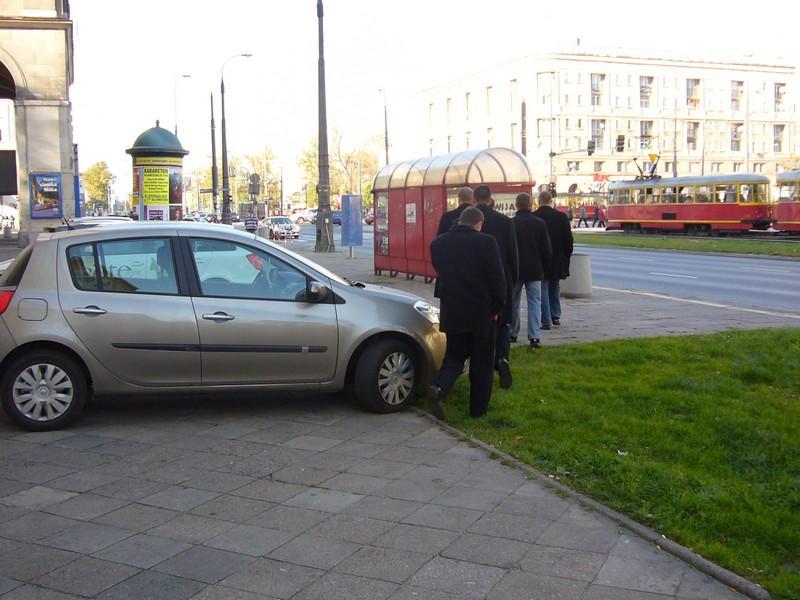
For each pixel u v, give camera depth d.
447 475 5.55
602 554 4.30
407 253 19.44
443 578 4.05
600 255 32.62
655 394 7.52
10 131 45.12
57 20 28.55
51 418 6.64
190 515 4.89
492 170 17.09
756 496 5.01
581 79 92.88
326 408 7.46
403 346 7.31
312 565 4.21
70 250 6.81
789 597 3.76
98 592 3.93
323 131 32.12
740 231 47.31
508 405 7.26
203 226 7.21
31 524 4.76
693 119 99.88
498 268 6.79
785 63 104.62
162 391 6.87
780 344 10.16
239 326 6.90
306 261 7.32
